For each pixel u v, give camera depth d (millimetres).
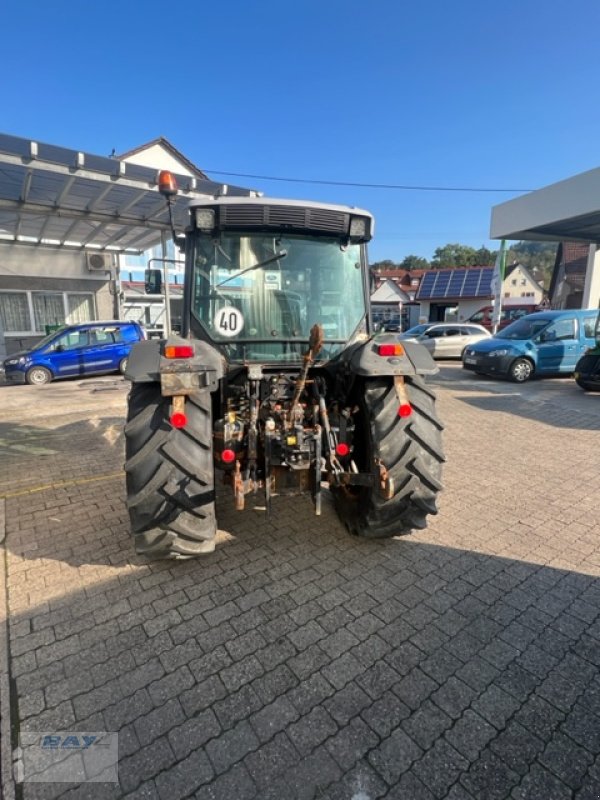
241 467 2756
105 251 13977
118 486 4164
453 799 1521
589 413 7344
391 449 2670
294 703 1888
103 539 3182
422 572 2803
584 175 10422
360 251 3361
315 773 1607
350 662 2100
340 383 3209
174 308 12055
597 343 9133
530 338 10945
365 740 1728
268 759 1657
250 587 2646
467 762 1644
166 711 1849
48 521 3459
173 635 2264
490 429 6406
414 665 2082
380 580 2719
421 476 2705
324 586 2658
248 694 1930
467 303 30062
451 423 6781
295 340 3209
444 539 3211
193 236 3160
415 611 2445
